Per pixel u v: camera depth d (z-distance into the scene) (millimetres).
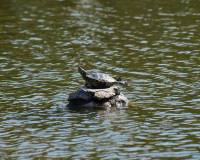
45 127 46625
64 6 96812
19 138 44500
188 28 80500
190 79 58344
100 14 90688
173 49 70000
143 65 63812
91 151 41812
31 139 44281
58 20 86812
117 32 79438
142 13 90812
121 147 42406
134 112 49562
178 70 61500
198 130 45375
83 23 84812
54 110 50312
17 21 86500
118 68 62938
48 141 43844
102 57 67438
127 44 73000
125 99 51625
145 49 70375
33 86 56938
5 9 95062
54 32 79812
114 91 51375
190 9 93062
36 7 96188
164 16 88438
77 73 61250
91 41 74938
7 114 49531
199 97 52906
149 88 55969
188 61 64688
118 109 50312
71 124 47094
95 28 81812
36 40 75688
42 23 85125
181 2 98875
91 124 47062
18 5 98000
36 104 51906
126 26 82688
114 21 85812
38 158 40781
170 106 50875
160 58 66312
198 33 77562
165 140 43594
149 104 51500
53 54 69000
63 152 41750
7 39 76438
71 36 77625
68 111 49969
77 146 42781
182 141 43312
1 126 46875
